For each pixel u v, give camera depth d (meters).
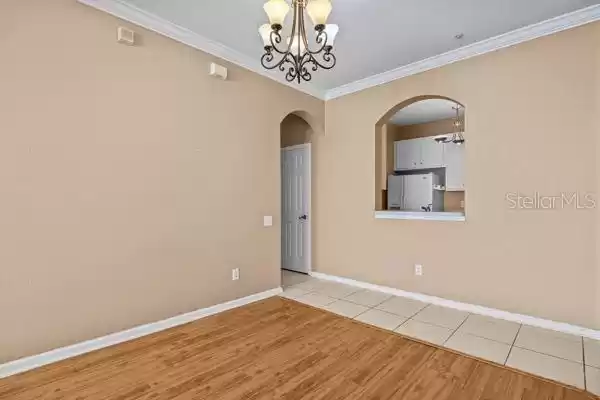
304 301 3.66
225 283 3.37
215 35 3.05
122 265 2.61
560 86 2.79
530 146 2.94
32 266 2.17
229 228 3.40
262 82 3.73
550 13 2.66
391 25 2.82
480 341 2.63
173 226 2.93
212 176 3.24
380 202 4.18
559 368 2.21
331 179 4.54
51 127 2.25
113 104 2.55
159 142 2.83
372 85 4.05
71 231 2.34
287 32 2.92
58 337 2.29
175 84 2.93
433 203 5.89
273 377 2.12
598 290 2.65
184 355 2.40
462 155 5.64
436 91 3.51
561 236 2.80
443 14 2.65
